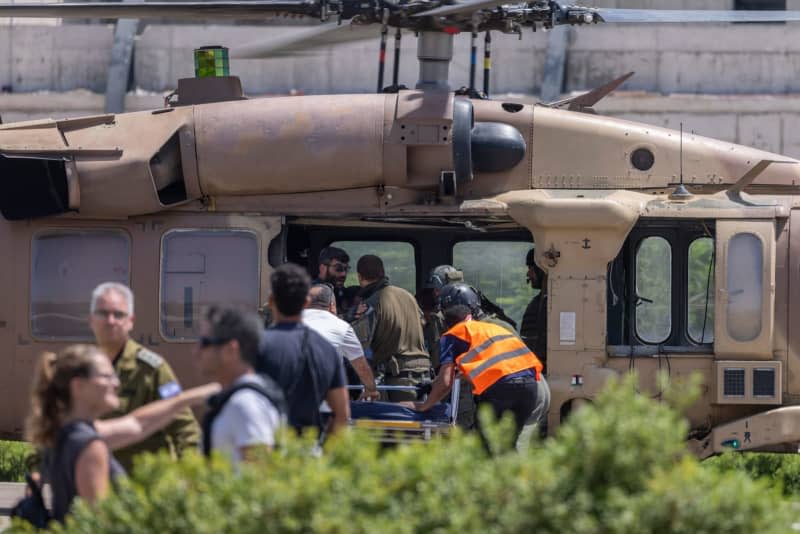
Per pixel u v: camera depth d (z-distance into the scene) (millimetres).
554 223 32531
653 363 32812
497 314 35812
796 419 32312
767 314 32469
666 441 16625
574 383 32656
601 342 32688
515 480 16328
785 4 70000
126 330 21547
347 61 69188
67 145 33281
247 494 16328
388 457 17141
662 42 68250
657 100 67312
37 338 33406
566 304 32750
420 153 33125
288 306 21469
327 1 31531
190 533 16234
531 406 30297
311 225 36094
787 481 36656
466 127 33094
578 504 15953
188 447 21516
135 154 33062
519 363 30172
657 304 33938
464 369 29984
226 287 33344
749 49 67812
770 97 66938
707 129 67250
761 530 16188
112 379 18172
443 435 28203
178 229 33500
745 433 32375
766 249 32594
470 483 16484
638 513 15727
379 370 32906
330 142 33062
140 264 33375
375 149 33000
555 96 67188
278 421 18516
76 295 33406
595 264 32750
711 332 33562
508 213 33156
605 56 68375
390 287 33156
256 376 18969
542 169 33969
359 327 32500
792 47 67625
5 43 70312
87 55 70250
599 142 34031
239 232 33438
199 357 19125
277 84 69375
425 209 33281
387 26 32562
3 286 33500
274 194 33688
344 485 16453
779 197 33781
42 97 69500
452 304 30641
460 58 68625
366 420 28172
